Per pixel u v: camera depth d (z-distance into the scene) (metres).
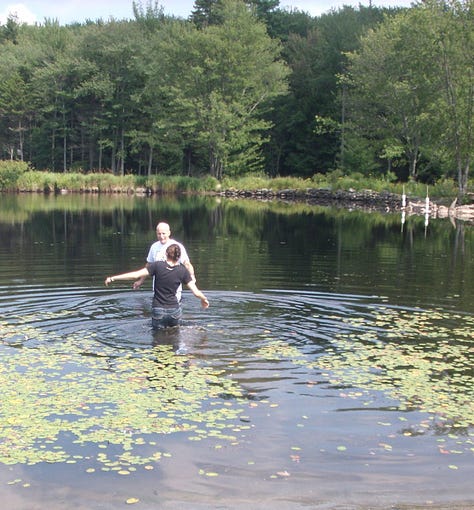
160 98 58.22
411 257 16.03
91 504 4.27
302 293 10.96
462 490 4.51
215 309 9.57
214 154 54.16
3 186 51.72
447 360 7.30
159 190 52.41
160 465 4.78
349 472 4.72
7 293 10.62
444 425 5.56
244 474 4.66
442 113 36.50
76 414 5.66
